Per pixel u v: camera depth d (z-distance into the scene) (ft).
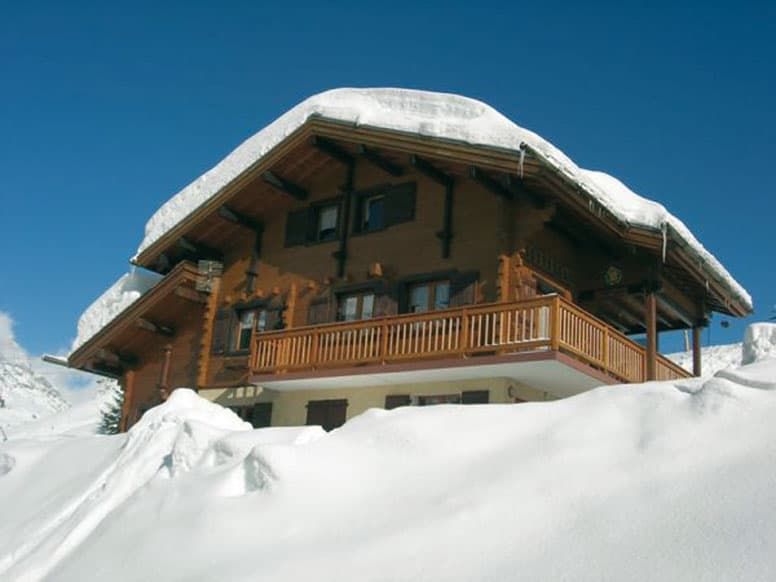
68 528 29.68
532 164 41.81
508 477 22.13
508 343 41.86
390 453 25.35
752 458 19.72
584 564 17.42
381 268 51.31
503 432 25.32
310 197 57.62
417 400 47.21
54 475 38.47
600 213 42.70
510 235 46.62
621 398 25.30
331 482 24.31
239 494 25.44
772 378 23.16
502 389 43.50
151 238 68.28
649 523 18.33
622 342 46.42
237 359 57.62
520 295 45.34
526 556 18.29
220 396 57.82
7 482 40.06
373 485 23.80
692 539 17.22
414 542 19.94
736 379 23.81
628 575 16.63
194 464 29.55
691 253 45.06
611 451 22.16
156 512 26.27
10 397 575.38
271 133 64.54
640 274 48.85
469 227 48.32
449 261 48.60
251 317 59.16
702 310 55.16
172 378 63.21
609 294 49.96
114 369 68.64
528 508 20.33
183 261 59.77
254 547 22.02
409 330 47.37
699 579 15.85
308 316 54.75
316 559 20.31
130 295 73.56
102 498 31.04
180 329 64.23
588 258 51.80
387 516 21.80
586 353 42.60
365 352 47.83
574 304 46.39
